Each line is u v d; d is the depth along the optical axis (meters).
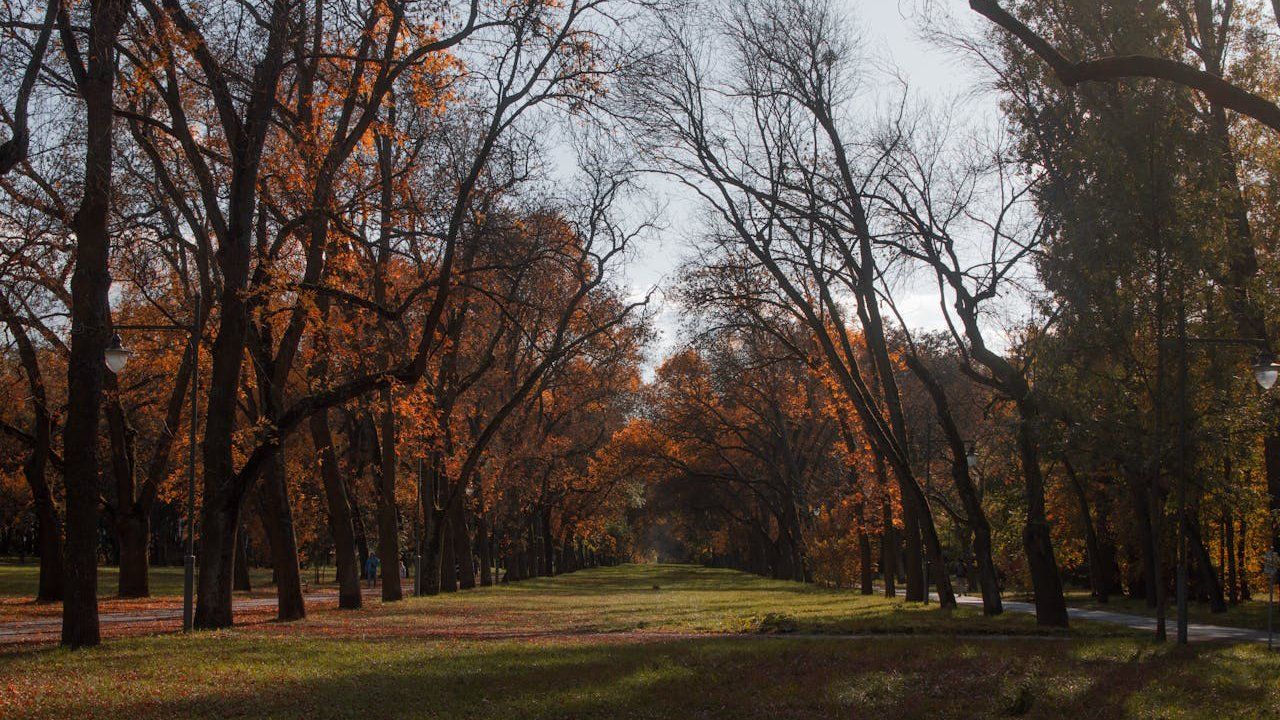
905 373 59.25
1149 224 19.83
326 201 21.62
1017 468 30.31
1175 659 16.94
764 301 31.62
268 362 23.62
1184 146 20.09
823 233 30.45
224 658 14.93
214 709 10.86
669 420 61.97
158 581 51.75
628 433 65.69
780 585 61.06
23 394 34.44
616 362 46.47
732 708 11.34
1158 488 21.34
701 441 62.38
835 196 29.28
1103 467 22.72
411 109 25.58
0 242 21.61
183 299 29.17
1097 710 11.54
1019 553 49.44
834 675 13.85
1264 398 22.06
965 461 29.19
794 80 28.33
